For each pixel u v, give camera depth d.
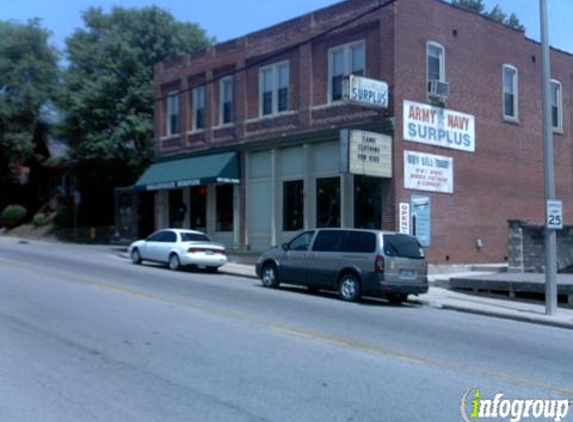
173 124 32.44
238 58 28.36
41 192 55.16
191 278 20.52
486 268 23.52
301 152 25.47
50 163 50.91
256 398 7.20
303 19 25.36
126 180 43.41
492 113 25.84
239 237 27.91
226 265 26.09
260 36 27.30
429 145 23.06
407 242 16.94
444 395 7.55
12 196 55.03
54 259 25.27
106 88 39.94
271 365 8.77
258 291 17.80
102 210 47.78
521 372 8.95
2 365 8.45
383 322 13.13
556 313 15.35
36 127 51.53
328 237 17.81
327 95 24.33
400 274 16.55
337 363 9.02
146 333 10.73
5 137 47.94
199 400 7.07
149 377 7.98
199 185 29.38
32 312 12.46
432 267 22.73
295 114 25.52
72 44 42.00
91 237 42.22
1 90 49.00
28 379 7.81
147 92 40.16
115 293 15.55
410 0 22.67
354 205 23.30
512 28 27.02
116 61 40.78
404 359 9.43
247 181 27.77
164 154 32.34
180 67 31.78
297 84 25.59
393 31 22.06
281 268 18.72
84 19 42.81
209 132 29.70
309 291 18.75
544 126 15.62
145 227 39.03
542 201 28.03
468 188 24.52
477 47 25.30
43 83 49.97
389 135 21.94
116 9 42.31
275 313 13.52
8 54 49.34
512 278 19.39
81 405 6.82
